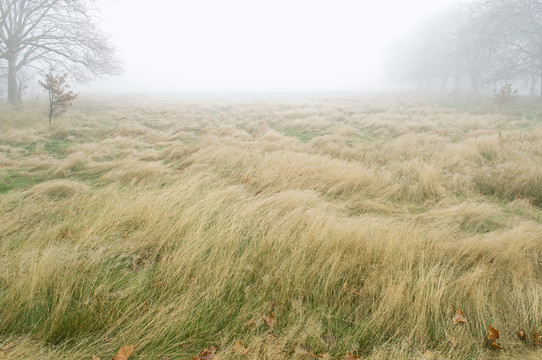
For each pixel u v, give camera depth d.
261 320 2.39
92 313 2.38
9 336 2.22
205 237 3.50
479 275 2.81
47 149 8.56
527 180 5.27
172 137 10.23
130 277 2.90
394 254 3.10
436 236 3.49
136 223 3.94
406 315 2.44
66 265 2.85
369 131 11.78
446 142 8.89
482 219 4.23
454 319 2.41
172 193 4.77
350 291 2.71
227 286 2.77
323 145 8.87
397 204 4.98
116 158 7.67
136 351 2.13
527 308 2.50
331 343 2.23
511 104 19.00
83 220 3.95
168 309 2.45
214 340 2.25
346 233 3.42
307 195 4.77
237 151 7.69
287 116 15.20
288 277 2.74
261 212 4.29
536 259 3.10
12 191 5.03
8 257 3.07
